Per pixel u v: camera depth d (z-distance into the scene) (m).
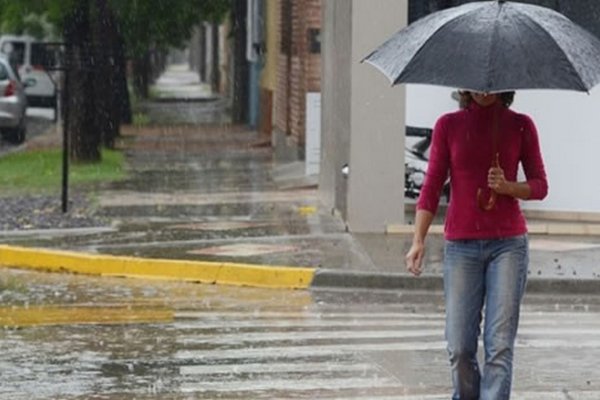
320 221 45.62
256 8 90.12
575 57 17.42
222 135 91.06
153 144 82.75
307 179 58.91
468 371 18.31
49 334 28.36
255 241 40.88
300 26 68.19
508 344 17.98
